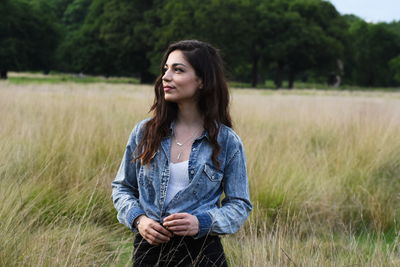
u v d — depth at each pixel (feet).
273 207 14.33
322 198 15.40
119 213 6.64
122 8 173.47
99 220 13.01
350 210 15.21
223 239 11.93
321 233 13.51
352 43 212.02
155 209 6.40
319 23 198.70
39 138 18.62
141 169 6.56
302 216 13.98
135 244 6.80
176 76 6.44
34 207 12.47
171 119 6.61
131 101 37.83
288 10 195.31
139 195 6.72
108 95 46.88
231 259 10.84
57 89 54.85
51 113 25.30
